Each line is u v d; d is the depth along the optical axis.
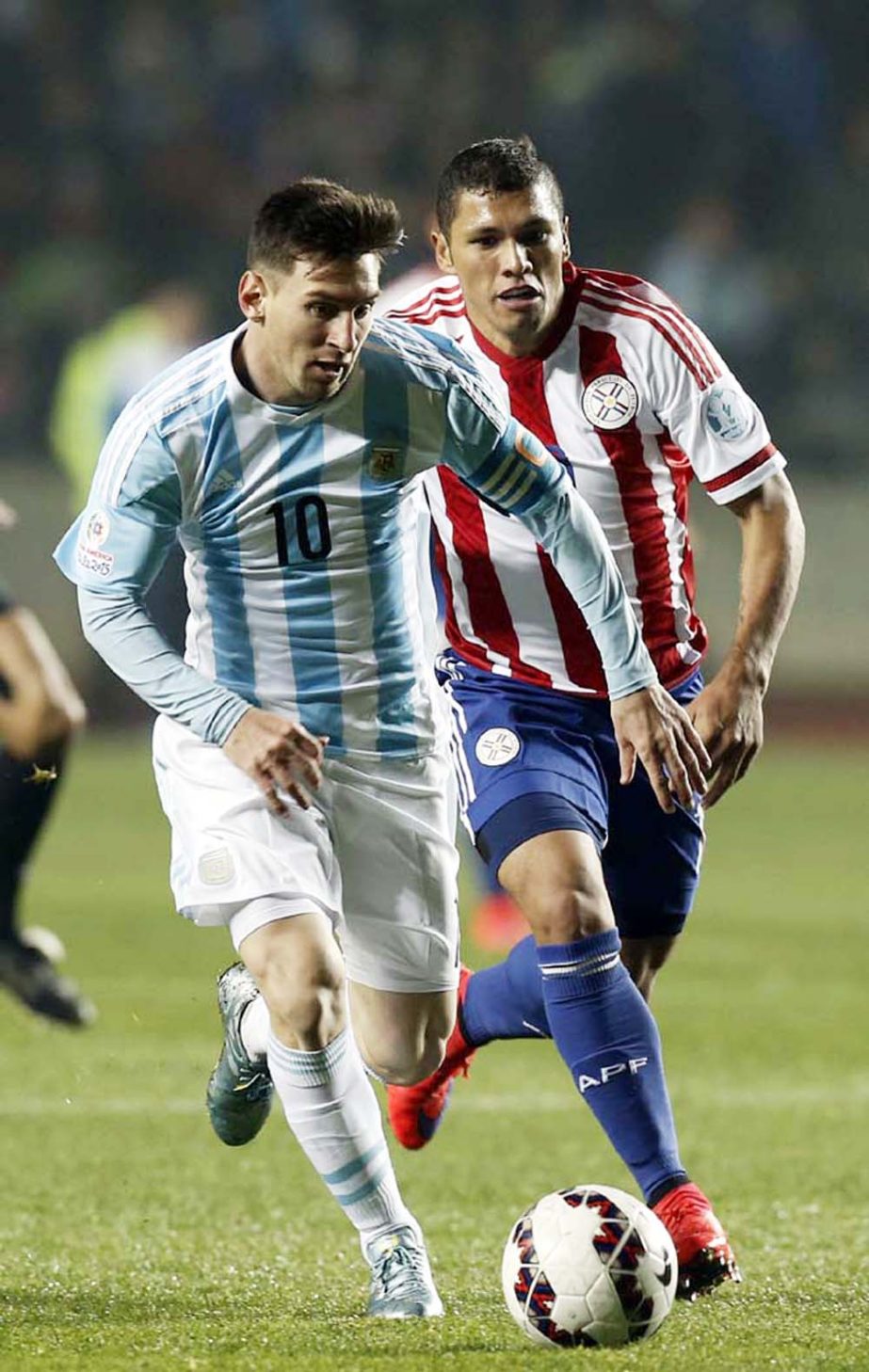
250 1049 16.81
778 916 40.31
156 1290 15.73
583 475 16.91
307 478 14.64
